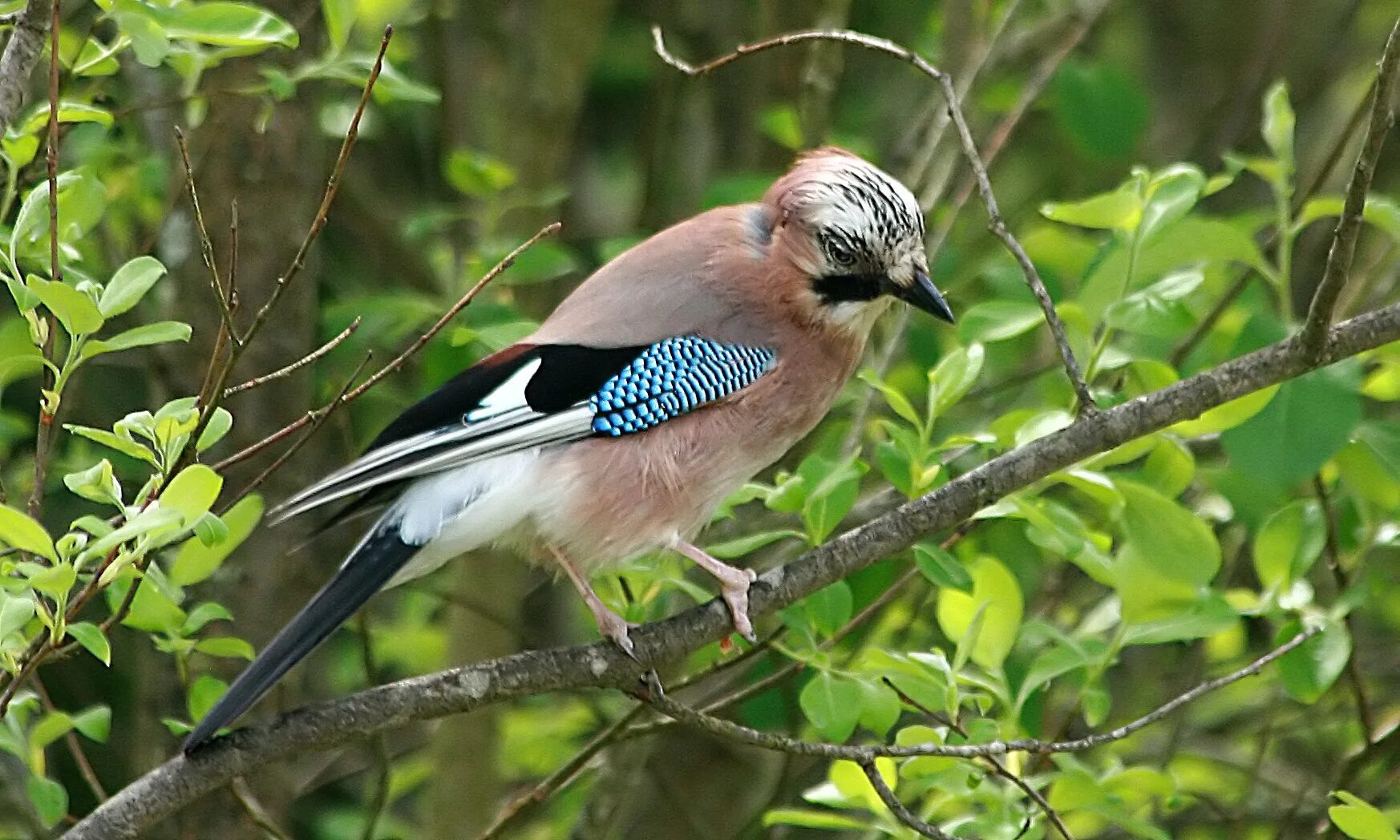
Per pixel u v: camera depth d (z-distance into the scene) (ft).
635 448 27.25
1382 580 33.71
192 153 33.65
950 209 41.11
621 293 28.48
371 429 40.96
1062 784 25.23
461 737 38.45
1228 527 36.70
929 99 43.50
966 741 24.31
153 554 22.09
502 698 23.26
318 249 36.22
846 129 46.39
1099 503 28.96
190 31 23.58
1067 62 39.24
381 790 32.30
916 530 24.59
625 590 29.14
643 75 50.78
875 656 25.35
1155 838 25.23
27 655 21.61
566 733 39.73
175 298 33.76
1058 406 36.27
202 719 23.53
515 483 26.48
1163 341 29.30
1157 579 25.85
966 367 26.08
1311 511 28.27
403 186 48.62
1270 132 28.55
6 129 21.09
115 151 32.89
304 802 45.75
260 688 22.52
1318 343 23.85
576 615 45.83
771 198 29.86
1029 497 25.82
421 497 26.20
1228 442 25.21
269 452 33.68
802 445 39.58
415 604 43.47
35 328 21.17
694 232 29.68
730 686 37.83
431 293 40.93
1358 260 43.06
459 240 40.75
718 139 47.01
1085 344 26.78
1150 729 38.65
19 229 21.25
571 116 42.01
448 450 26.04
